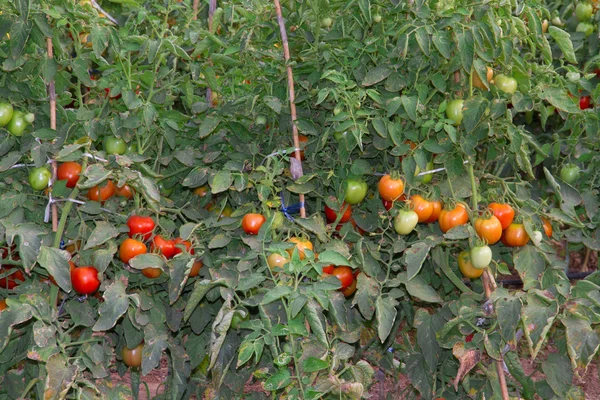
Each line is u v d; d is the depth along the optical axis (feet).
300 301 7.11
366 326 8.75
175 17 10.18
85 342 7.58
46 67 7.57
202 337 8.34
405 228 7.77
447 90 8.09
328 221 8.52
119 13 10.14
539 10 8.47
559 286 7.64
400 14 7.96
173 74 8.50
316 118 8.37
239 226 8.05
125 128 7.89
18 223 7.59
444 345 7.74
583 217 9.57
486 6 7.47
